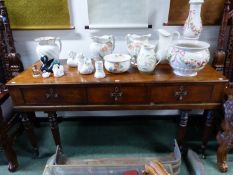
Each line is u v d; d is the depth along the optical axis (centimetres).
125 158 140
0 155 153
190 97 116
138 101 118
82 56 127
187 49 109
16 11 140
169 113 185
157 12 142
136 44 129
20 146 162
